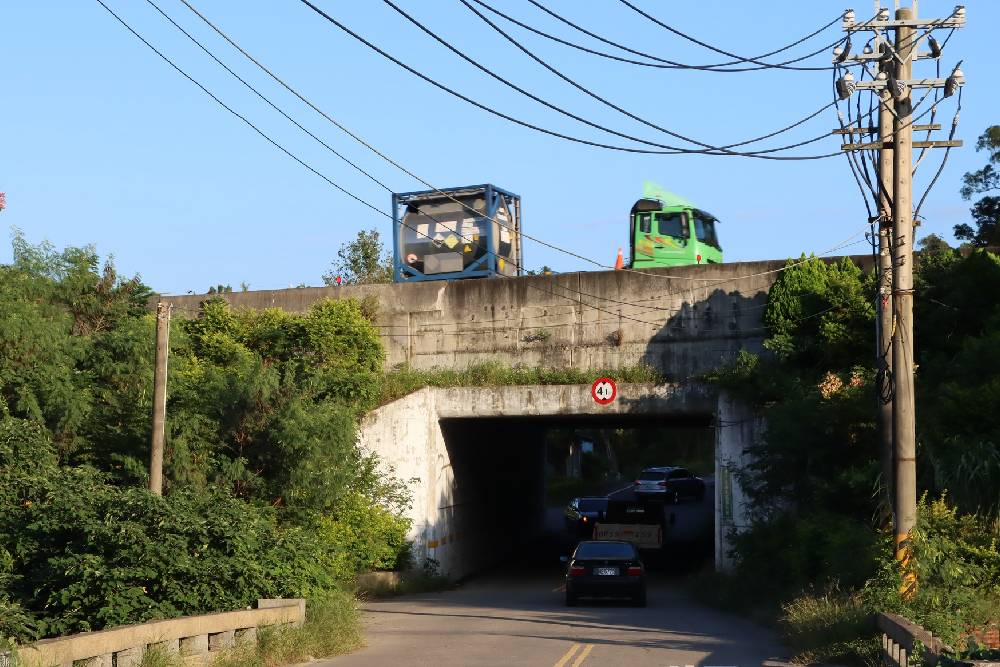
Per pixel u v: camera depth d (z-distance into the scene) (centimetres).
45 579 1479
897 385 1606
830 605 1588
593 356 3238
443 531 3266
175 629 1293
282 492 2598
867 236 1786
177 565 1475
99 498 1588
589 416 3266
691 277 3156
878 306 1764
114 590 1415
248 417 2589
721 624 2009
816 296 2802
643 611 2347
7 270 2578
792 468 2395
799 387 2533
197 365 3066
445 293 3431
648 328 3188
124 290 2764
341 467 2673
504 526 4162
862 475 2031
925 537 1568
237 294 3672
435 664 1413
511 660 1440
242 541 1606
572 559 2509
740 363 2838
